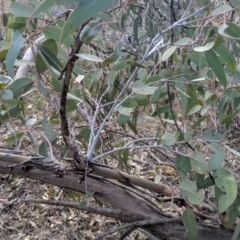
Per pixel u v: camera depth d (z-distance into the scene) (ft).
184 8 4.82
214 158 2.68
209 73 3.55
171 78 3.03
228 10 1.98
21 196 6.07
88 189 3.00
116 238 5.41
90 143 2.93
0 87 2.75
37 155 3.01
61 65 2.58
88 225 5.69
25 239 5.41
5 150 3.01
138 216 3.03
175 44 2.52
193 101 3.40
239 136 5.72
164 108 3.44
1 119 3.20
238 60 4.52
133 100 3.11
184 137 2.84
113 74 3.27
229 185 2.60
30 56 3.79
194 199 2.74
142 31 6.39
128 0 2.10
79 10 1.56
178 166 2.95
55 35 2.60
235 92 3.18
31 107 6.82
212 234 3.00
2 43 2.76
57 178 2.93
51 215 5.84
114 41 5.76
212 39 2.98
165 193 3.19
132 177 3.05
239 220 3.13
